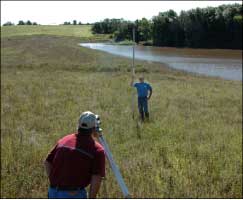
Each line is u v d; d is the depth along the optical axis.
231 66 59.19
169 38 121.06
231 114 18.39
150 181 8.34
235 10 111.62
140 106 16.53
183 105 20.50
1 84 27.59
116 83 29.55
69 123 15.11
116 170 4.23
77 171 4.39
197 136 13.35
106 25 100.56
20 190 7.71
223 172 9.14
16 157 9.85
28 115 16.80
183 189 7.96
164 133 13.76
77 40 110.00
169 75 41.34
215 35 113.38
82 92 24.23
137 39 126.44
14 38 114.31
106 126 14.68
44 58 60.16
